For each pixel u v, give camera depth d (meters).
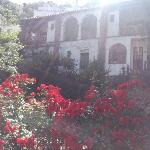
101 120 7.99
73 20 41.03
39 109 8.88
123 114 8.01
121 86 9.00
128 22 35.53
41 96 9.90
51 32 42.84
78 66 38.88
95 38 37.88
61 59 35.97
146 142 7.36
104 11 37.28
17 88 10.41
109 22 37.00
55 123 7.62
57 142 7.16
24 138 7.29
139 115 8.02
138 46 34.50
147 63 33.12
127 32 35.41
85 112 8.11
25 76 12.58
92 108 8.16
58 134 7.19
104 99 8.24
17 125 8.14
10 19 33.09
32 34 44.94
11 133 7.67
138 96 8.53
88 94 8.70
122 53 35.56
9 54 26.88
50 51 40.09
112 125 7.78
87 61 38.50
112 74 35.69
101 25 37.41
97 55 37.41
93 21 38.94
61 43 41.41
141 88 8.82
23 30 45.44
